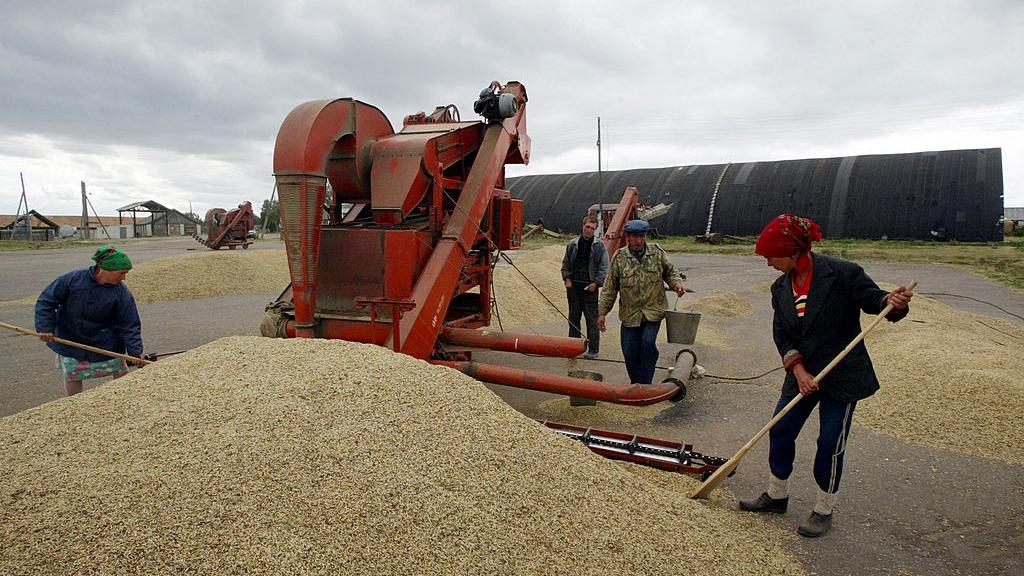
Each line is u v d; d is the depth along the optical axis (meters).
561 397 5.77
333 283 4.99
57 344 4.29
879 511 3.45
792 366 3.21
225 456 2.45
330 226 5.51
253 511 2.19
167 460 2.42
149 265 13.70
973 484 3.78
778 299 3.34
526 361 7.29
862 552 3.02
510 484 2.60
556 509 2.55
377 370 3.22
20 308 10.98
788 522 3.33
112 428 2.69
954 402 4.85
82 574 1.90
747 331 9.31
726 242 29.83
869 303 3.08
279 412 2.76
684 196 33.09
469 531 2.30
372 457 2.54
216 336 8.57
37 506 2.16
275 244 34.81
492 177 5.84
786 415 3.31
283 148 4.54
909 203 27.05
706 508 3.20
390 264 4.82
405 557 2.13
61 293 4.18
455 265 5.20
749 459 4.21
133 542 2.01
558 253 17.72
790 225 3.15
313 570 2.01
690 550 2.59
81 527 2.06
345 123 4.95
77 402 2.99
